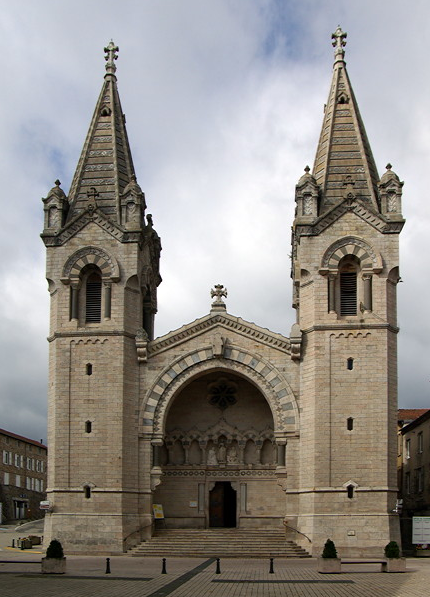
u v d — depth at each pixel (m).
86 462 57.75
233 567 47.06
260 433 63.91
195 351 60.34
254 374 59.56
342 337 57.41
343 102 64.25
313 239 59.19
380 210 59.75
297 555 53.88
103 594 33.81
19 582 38.47
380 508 54.66
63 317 60.41
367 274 58.16
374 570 45.22
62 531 56.69
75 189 63.69
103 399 58.69
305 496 56.25
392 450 56.09
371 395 56.47
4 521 112.25
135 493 58.16
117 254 60.75
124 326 59.59
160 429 59.31
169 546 56.12
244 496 62.78
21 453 122.75
